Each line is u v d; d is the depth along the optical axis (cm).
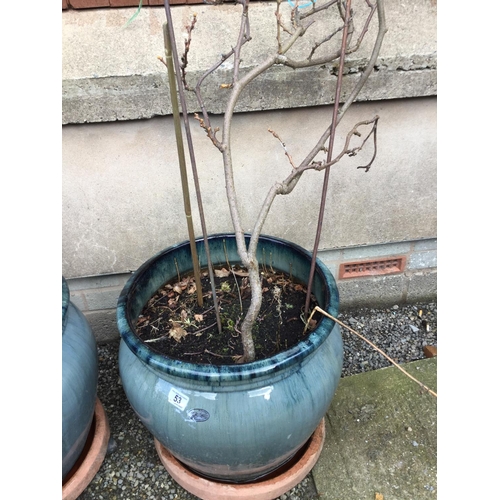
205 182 163
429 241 199
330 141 109
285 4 139
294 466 130
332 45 142
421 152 169
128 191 160
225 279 153
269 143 158
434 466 137
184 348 122
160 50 136
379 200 178
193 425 103
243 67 138
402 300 214
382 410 155
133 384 113
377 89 149
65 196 157
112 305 190
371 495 131
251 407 100
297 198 171
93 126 145
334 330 125
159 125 149
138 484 140
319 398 109
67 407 115
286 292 143
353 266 202
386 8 142
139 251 174
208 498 128
